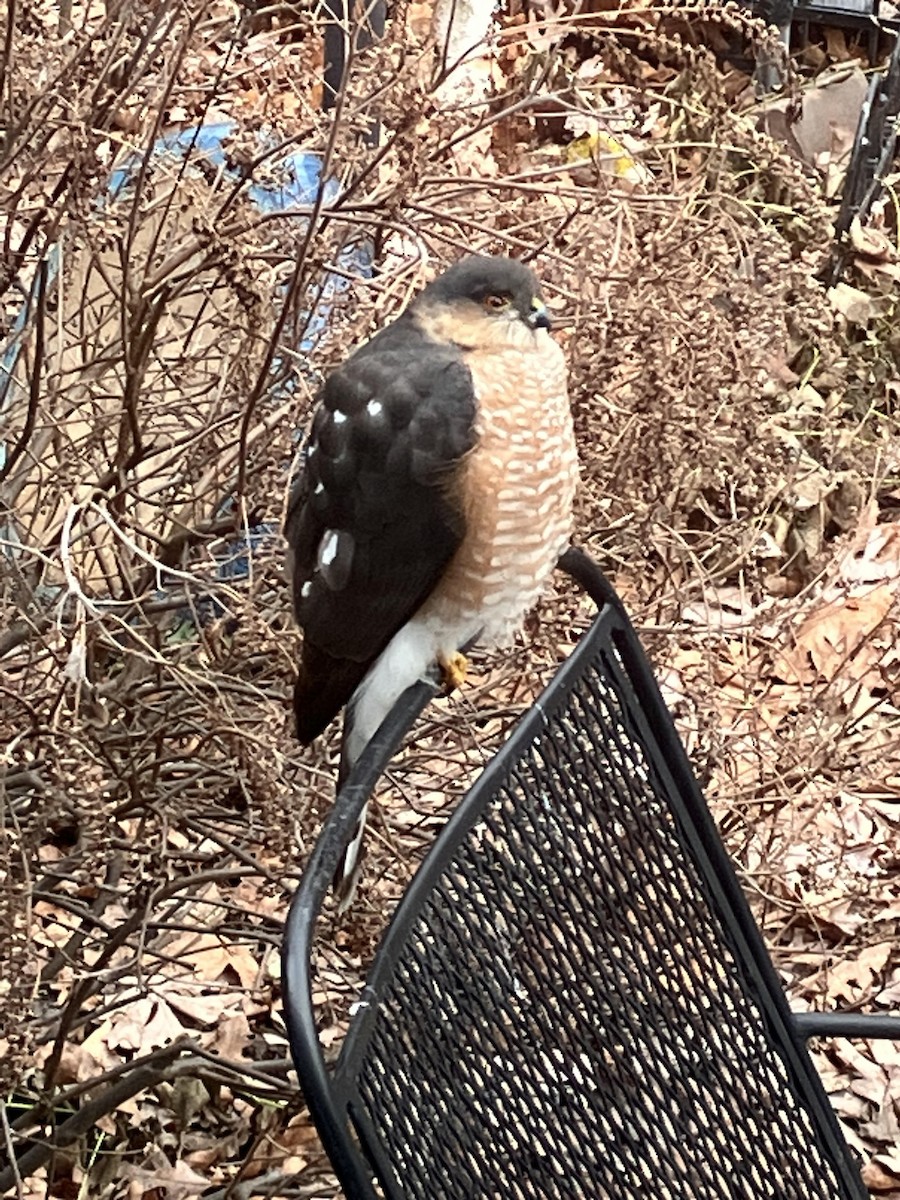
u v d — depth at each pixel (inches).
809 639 126.9
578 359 85.5
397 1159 47.1
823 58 183.9
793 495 120.1
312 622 73.7
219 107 86.8
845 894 105.7
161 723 82.7
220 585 77.2
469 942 53.6
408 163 76.9
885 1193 102.0
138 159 84.9
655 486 90.8
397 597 72.9
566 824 60.2
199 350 94.2
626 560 100.3
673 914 65.3
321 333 85.4
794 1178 67.4
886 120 153.6
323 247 76.3
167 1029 103.0
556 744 60.8
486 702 108.0
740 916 69.1
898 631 121.9
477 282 71.3
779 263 89.0
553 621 94.2
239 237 76.0
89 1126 90.4
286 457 83.0
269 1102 93.0
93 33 73.0
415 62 79.2
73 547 87.5
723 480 105.1
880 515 142.8
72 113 72.1
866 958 113.0
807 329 92.4
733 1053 66.4
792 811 109.4
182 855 88.7
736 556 106.2
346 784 55.2
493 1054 53.3
